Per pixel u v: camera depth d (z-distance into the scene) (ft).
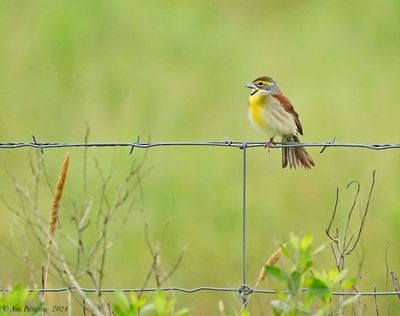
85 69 63.31
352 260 43.65
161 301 26.03
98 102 59.41
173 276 44.11
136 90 60.75
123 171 50.72
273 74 65.62
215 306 41.04
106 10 70.18
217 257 45.73
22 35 66.54
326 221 47.78
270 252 45.85
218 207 49.60
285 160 42.22
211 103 61.00
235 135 57.31
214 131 57.57
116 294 26.37
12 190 46.91
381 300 41.19
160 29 70.38
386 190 50.34
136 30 69.82
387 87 62.59
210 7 76.38
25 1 69.92
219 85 63.46
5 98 60.44
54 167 49.70
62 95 60.49
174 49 68.54
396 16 72.23
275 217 48.55
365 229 46.47
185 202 50.21
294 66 66.85
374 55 68.69
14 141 57.00
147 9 72.64
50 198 45.96
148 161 53.83
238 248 46.06
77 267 30.68
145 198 50.26
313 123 57.62
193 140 56.90
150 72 64.18
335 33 71.46
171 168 54.08
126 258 44.86
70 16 66.59
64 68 63.36
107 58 66.54
